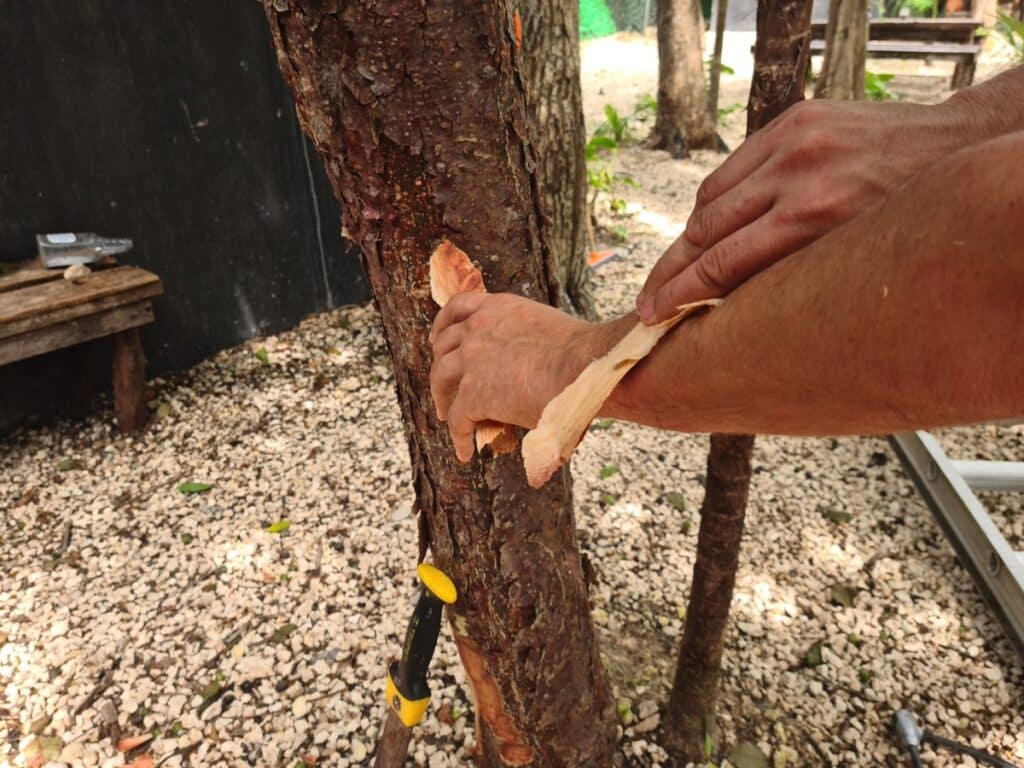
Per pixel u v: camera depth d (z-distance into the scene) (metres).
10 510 2.59
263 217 3.40
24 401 2.98
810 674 1.95
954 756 1.75
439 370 0.73
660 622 2.09
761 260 0.47
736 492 1.48
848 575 2.24
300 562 2.35
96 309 2.69
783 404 0.44
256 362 3.40
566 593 1.27
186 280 3.26
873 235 0.37
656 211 4.88
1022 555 2.06
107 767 1.79
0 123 2.70
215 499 2.62
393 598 2.22
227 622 2.16
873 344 0.37
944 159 0.36
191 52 3.01
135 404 2.94
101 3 2.77
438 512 1.18
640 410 0.54
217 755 1.82
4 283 2.67
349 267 3.76
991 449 2.76
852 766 1.74
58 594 2.26
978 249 0.33
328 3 0.82
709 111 5.92
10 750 1.83
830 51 4.59
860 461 2.70
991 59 8.14
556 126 3.09
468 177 0.92
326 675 2.01
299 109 0.93
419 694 1.41
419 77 0.85
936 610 2.13
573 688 1.35
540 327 0.67
